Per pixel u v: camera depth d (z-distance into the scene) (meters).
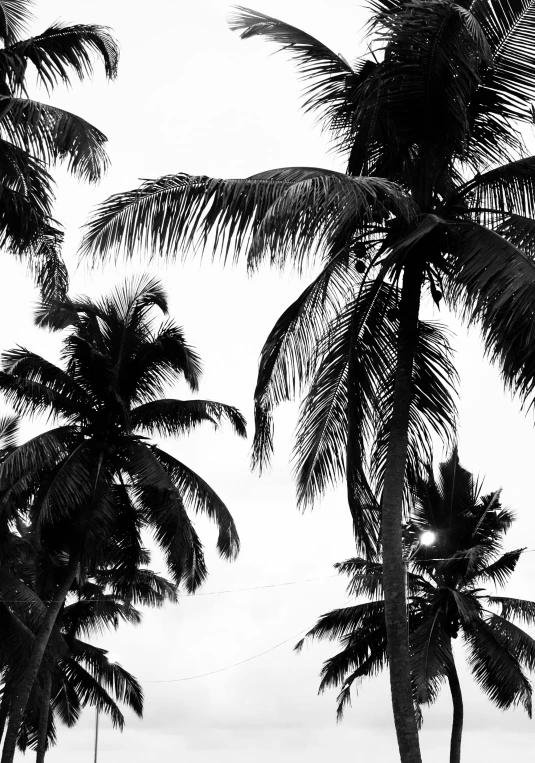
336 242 11.18
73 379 23.98
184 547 23.30
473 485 29.17
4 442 26.80
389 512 10.47
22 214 14.59
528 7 10.78
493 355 10.10
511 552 28.23
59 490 21.84
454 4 9.93
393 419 10.91
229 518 24.48
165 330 23.86
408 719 9.58
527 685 26.44
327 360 12.02
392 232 11.09
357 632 28.81
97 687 35.50
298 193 9.28
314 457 12.36
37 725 34.88
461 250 10.54
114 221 9.84
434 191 11.28
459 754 27.23
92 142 14.11
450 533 28.69
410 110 11.08
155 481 22.89
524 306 9.40
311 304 11.65
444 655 24.61
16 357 23.33
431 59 10.62
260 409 12.20
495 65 11.17
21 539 26.77
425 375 12.04
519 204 11.23
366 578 27.34
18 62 14.40
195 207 9.77
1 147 14.14
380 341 12.06
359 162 11.59
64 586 22.92
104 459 23.89
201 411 24.14
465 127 10.70
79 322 23.80
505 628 26.91
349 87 11.84
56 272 15.55
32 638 23.73
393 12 10.96
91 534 22.78
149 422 24.56
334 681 29.17
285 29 11.83
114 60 15.23
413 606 28.03
